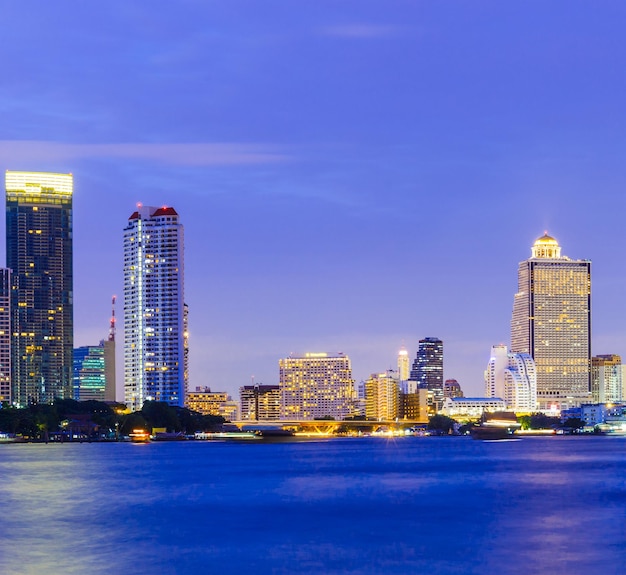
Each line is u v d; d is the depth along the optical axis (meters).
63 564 140.38
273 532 170.00
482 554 145.38
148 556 146.38
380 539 161.25
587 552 145.50
